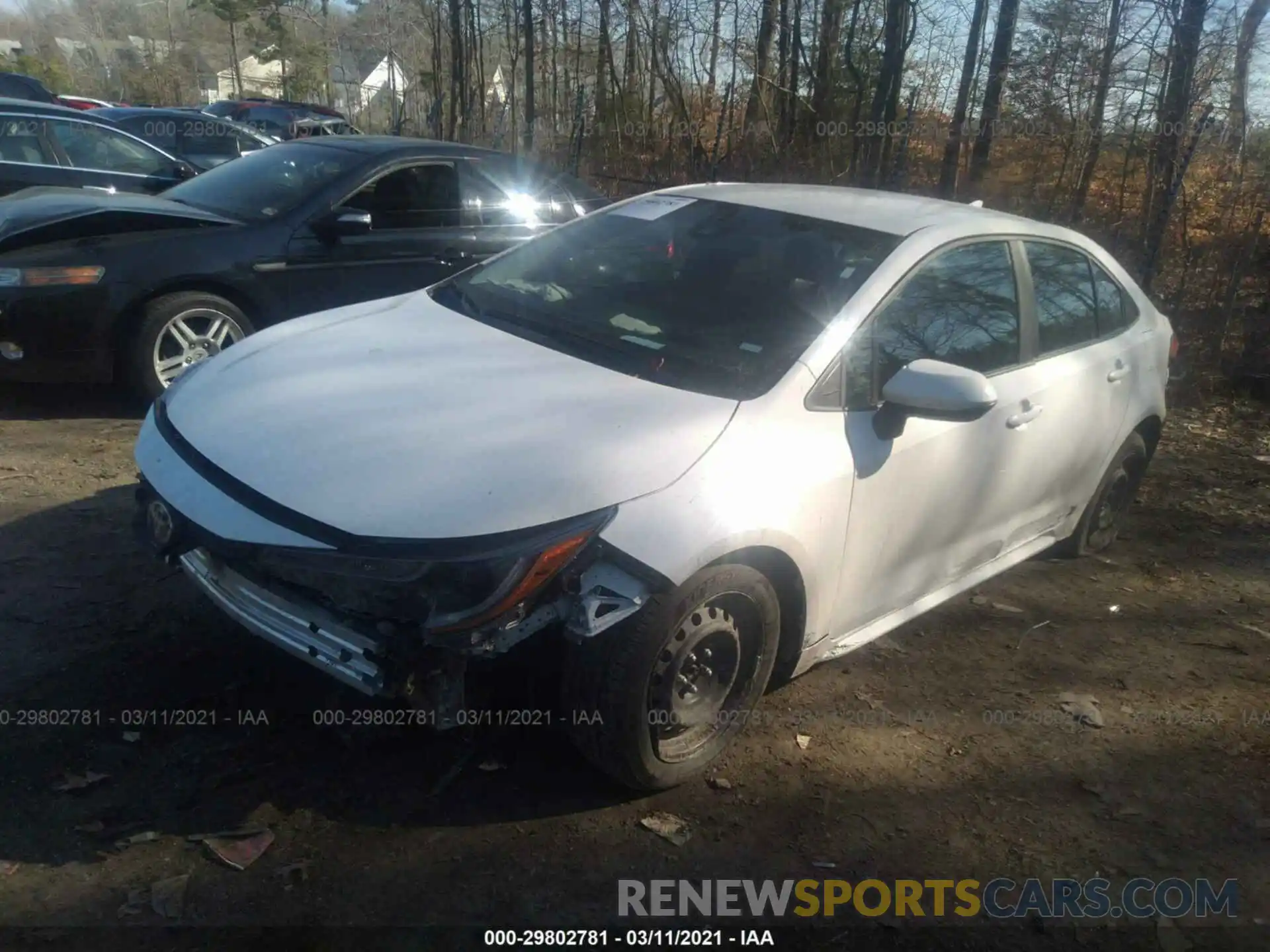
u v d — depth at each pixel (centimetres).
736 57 1357
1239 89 962
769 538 298
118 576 402
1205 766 363
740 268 372
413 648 267
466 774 312
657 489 281
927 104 1335
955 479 373
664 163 1355
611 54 1462
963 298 385
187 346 588
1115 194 1097
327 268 619
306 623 278
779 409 314
